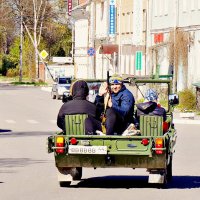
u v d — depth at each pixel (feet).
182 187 69.15
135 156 65.92
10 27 489.26
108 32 319.06
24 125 152.35
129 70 286.46
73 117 68.85
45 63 390.83
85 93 69.46
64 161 66.95
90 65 372.79
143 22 265.13
